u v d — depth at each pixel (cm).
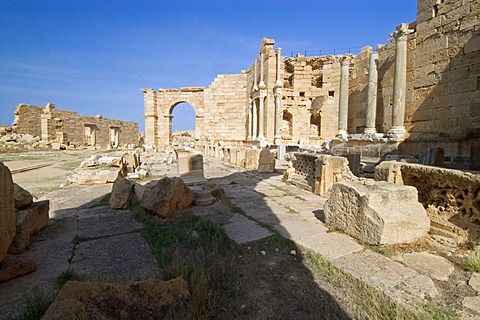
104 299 188
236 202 612
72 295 177
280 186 837
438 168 385
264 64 2219
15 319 206
